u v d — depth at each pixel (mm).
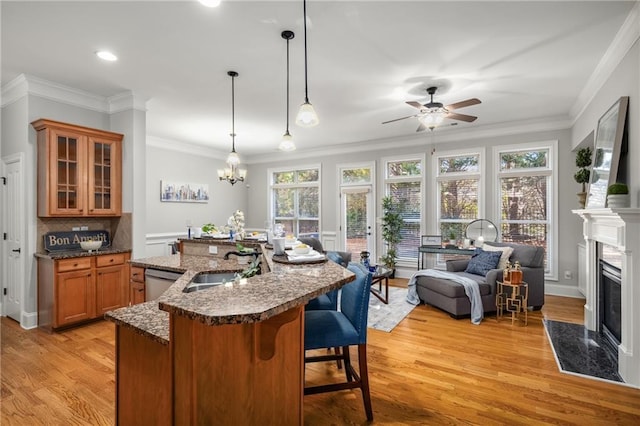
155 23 2486
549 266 5082
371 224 6570
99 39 2717
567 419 2018
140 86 3734
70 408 2117
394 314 4086
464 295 3918
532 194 5203
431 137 5926
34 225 3574
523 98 4121
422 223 6043
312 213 7402
